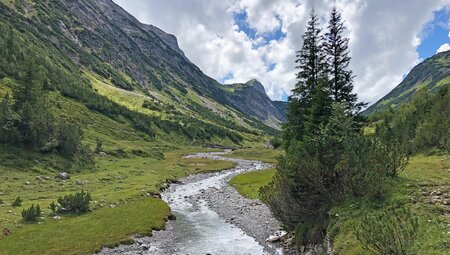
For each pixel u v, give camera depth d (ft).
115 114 577.84
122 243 94.22
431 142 177.58
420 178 80.84
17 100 261.85
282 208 85.87
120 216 120.88
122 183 197.26
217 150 593.83
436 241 49.16
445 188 71.31
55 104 463.01
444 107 202.08
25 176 185.78
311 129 114.01
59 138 244.42
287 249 83.76
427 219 56.34
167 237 103.30
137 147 407.23
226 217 131.13
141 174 242.17
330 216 72.23
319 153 80.38
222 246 92.27
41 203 134.41
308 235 77.97
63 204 125.90
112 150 328.70
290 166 82.28
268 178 220.84
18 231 97.45
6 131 214.90
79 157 250.57
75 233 99.30
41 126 236.63
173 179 232.73
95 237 96.43
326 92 118.62
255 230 107.76
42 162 215.72
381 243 47.78
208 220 126.93
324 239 70.33
